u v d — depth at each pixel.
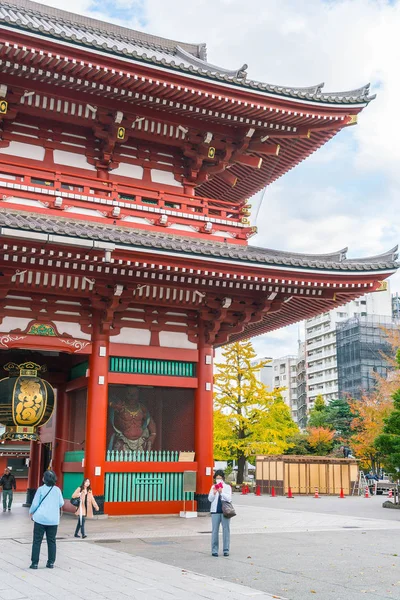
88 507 18.50
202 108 23.34
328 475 47.88
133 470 22.31
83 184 23.14
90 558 13.55
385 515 27.17
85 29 31.17
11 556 13.77
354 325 113.56
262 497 43.44
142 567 12.48
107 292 21.64
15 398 21.50
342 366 116.06
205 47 33.47
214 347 28.08
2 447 51.28
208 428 23.70
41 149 23.62
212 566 12.75
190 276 21.44
